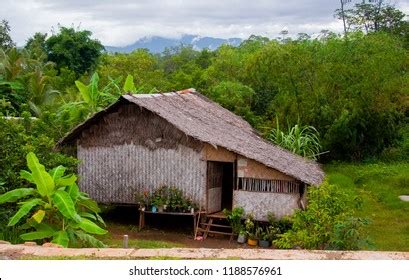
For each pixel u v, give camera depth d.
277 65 27.44
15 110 24.23
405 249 14.27
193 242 15.16
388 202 19.14
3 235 11.92
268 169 15.56
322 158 26.19
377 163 25.97
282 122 25.91
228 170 17.80
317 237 10.40
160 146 16.33
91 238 11.62
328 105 26.08
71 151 17.41
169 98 18.45
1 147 12.94
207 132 16.17
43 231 11.38
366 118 26.00
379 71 26.19
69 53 40.84
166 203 15.97
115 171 16.80
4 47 42.19
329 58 28.20
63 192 11.45
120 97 15.88
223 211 16.11
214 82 30.91
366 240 9.84
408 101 27.59
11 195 11.52
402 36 42.75
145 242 14.57
